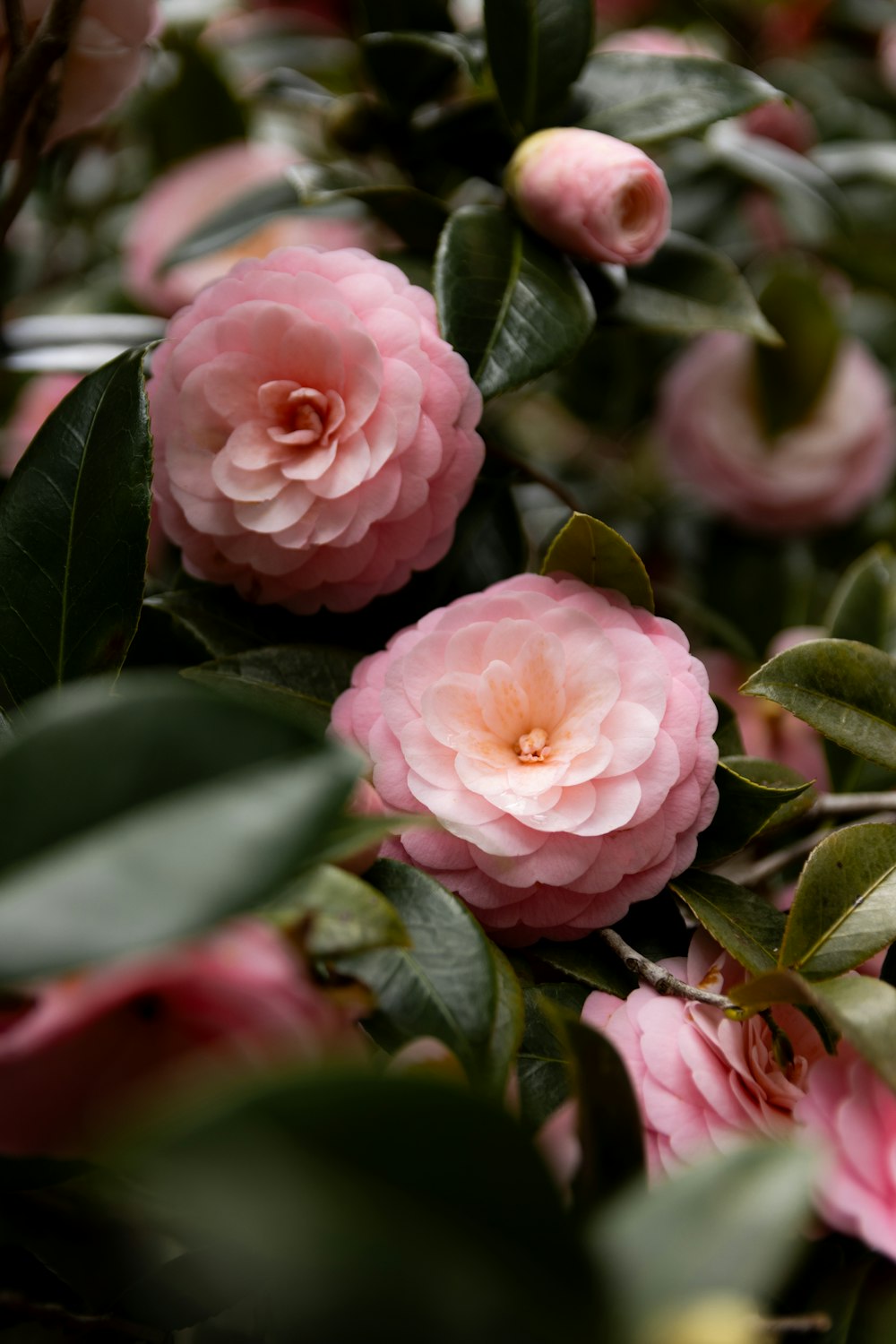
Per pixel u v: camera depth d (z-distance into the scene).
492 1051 0.46
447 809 0.49
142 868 0.36
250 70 0.76
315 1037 0.42
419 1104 0.34
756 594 0.75
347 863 0.46
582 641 0.50
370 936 0.44
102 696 0.40
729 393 0.74
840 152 0.77
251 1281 0.45
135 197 0.82
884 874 0.49
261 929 0.42
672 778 0.49
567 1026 0.43
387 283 0.53
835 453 0.75
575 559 0.51
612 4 0.80
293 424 0.53
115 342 0.65
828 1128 0.47
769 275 0.75
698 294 0.58
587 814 0.49
